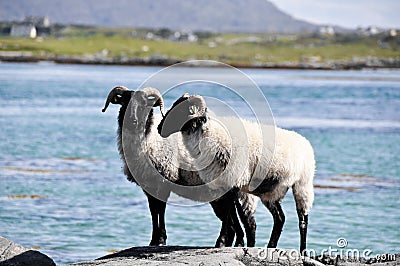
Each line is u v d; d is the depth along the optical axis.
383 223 16.38
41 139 33.25
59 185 21.50
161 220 11.50
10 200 19.05
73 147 30.81
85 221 16.59
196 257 9.44
